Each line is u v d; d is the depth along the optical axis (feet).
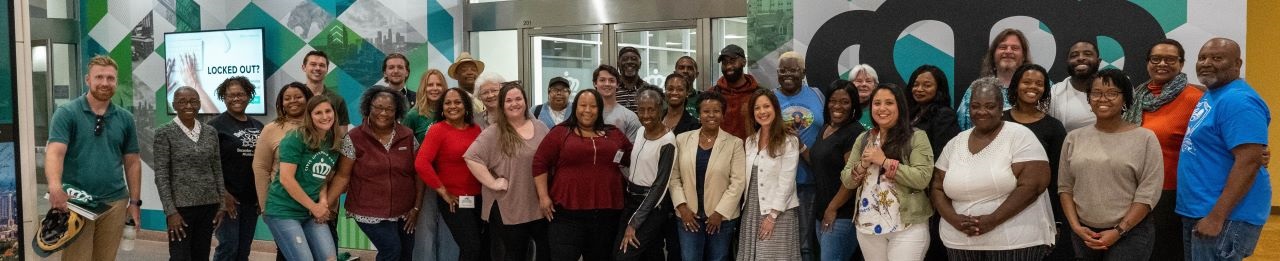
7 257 14.20
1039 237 11.93
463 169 15.49
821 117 15.94
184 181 15.58
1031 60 16.37
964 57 17.37
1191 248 12.16
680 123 16.22
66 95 26.55
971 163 12.12
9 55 14.10
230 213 16.47
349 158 15.06
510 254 15.34
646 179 14.84
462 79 18.92
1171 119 12.84
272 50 24.81
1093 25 16.48
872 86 16.49
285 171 14.44
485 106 16.90
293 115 15.69
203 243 16.22
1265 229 27.07
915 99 14.67
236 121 16.88
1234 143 11.39
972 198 12.07
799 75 16.05
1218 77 11.75
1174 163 12.80
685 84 16.24
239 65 24.85
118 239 15.34
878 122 12.98
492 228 15.42
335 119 14.92
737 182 14.47
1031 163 11.78
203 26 25.49
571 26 23.31
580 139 14.87
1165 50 12.94
